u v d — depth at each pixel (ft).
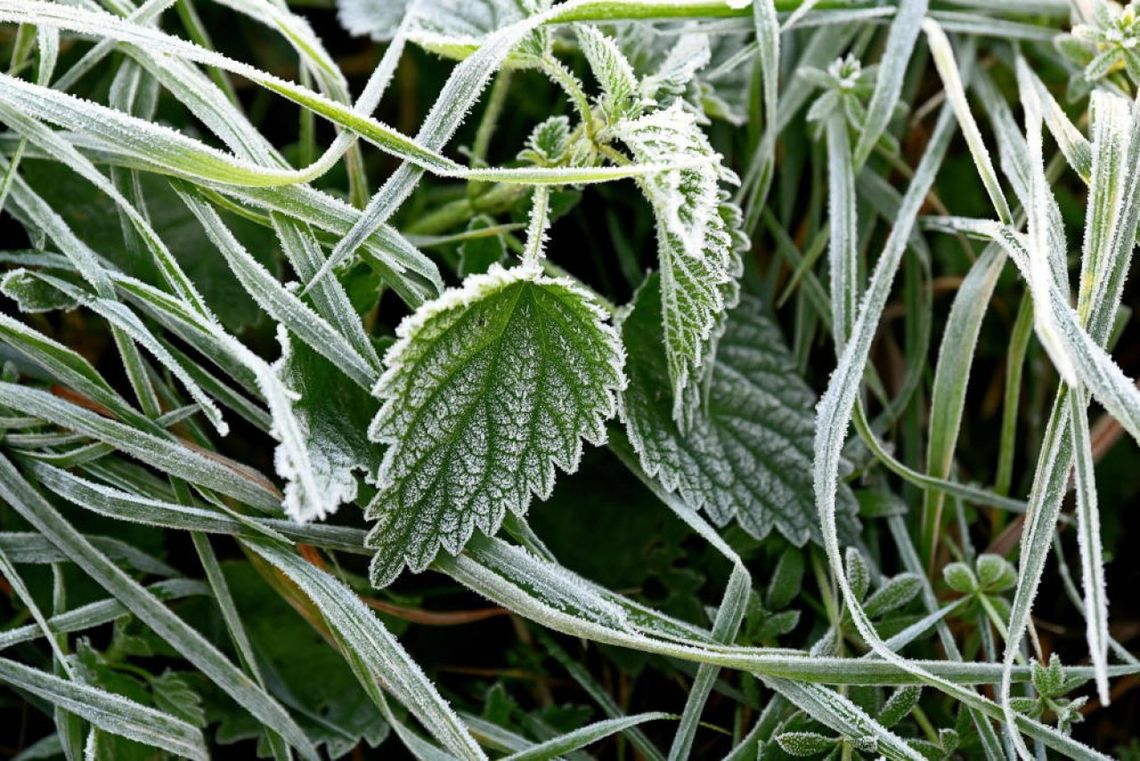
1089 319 1.83
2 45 2.09
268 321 2.05
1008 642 1.80
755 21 1.93
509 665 2.04
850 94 1.99
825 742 1.84
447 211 2.04
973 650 1.98
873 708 1.89
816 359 2.10
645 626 1.86
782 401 1.98
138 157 1.81
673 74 1.87
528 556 1.82
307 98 1.78
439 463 1.78
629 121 1.83
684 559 2.03
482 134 2.03
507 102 2.13
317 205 1.82
